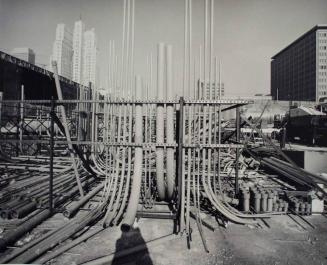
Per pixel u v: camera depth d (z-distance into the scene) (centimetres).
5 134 1132
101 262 319
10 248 354
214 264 318
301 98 7712
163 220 460
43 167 857
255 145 1220
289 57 8531
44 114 1373
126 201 523
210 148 511
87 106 826
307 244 373
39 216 437
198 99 519
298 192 549
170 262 322
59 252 336
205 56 516
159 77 520
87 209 495
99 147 843
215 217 474
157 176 504
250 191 530
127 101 495
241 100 479
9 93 1468
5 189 607
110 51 591
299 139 1717
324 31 6931
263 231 416
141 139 520
